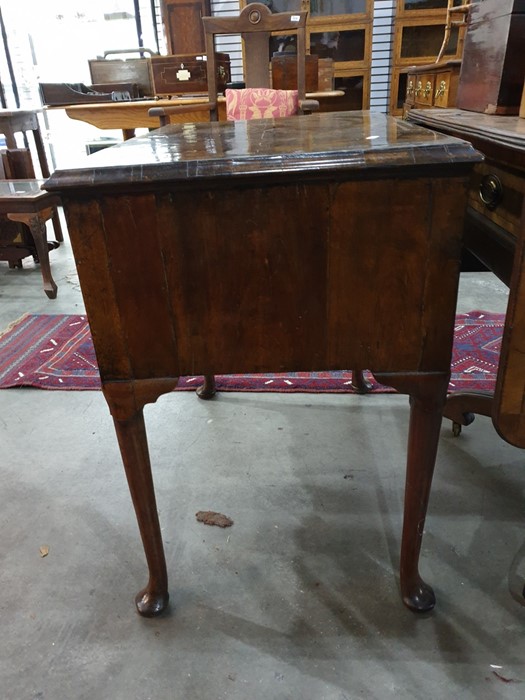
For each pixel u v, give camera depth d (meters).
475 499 1.21
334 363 0.77
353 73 4.20
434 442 0.82
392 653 0.88
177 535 1.14
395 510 1.19
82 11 4.78
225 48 4.55
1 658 0.90
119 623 0.95
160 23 4.79
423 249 0.68
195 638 0.92
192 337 0.75
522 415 0.81
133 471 0.85
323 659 0.87
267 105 2.31
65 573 1.06
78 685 0.85
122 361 0.76
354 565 1.05
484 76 1.28
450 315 0.72
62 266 3.13
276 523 1.17
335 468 1.34
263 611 0.96
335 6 4.05
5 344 2.11
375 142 0.71
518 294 0.74
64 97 3.25
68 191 0.65
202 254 0.69
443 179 0.64
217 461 1.37
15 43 4.84
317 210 0.66
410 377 0.77
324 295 0.72
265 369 0.77
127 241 0.68
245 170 0.63
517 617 0.93
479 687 0.82
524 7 1.11
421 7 3.98
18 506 1.24
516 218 0.84
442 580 1.01
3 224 2.97
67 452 1.44
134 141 0.92
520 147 0.76
